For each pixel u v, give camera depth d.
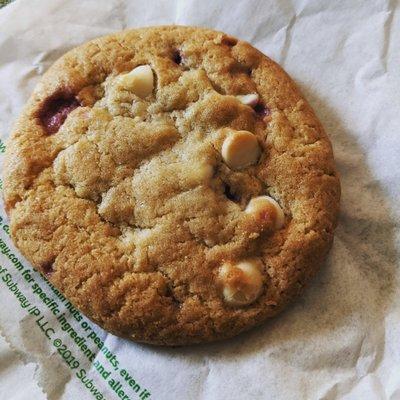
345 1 0.17
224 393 0.14
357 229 0.16
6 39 0.18
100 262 0.14
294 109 0.16
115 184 0.15
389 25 0.17
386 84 0.17
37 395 0.14
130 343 0.15
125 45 0.17
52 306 0.15
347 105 0.17
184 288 0.14
